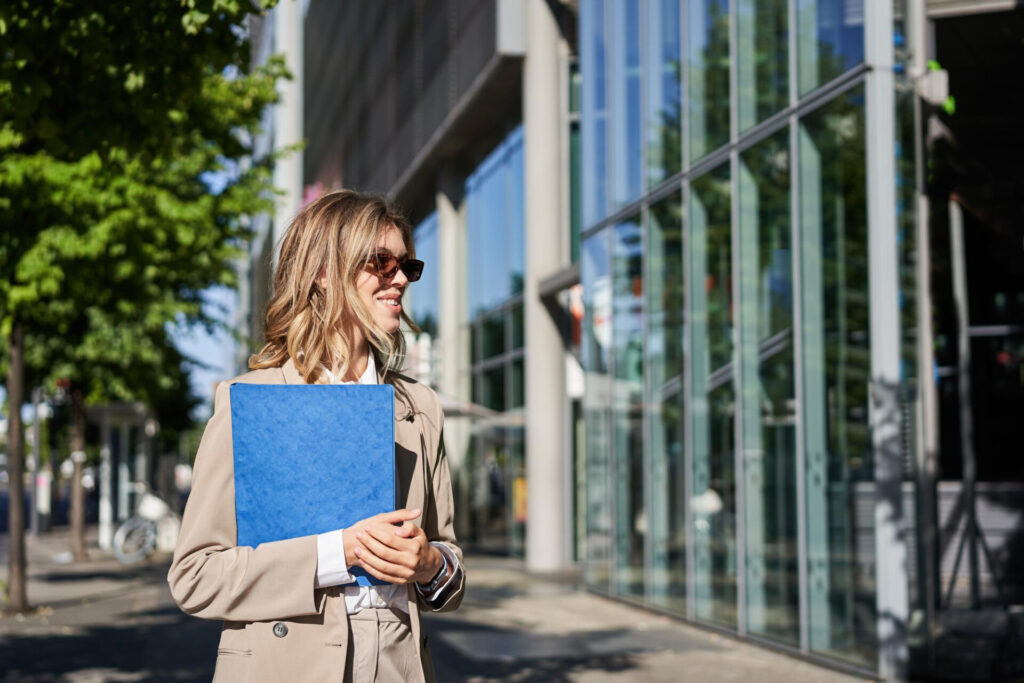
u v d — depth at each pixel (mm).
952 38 9297
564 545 17109
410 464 2152
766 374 9219
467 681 7746
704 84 10633
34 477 29375
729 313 9969
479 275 21281
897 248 7637
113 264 11773
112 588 14703
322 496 1948
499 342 19969
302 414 1958
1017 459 14727
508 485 19266
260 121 15828
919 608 7578
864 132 7797
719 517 10070
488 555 20219
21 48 5688
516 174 18844
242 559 1905
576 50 17281
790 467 8742
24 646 9523
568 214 17281
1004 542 12750
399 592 2072
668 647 9266
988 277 14781
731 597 9805
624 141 12766
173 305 16641
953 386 14812
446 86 20656
